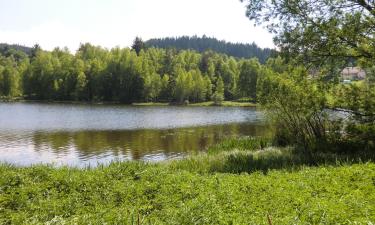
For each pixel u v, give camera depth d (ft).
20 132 116.57
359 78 55.77
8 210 27.35
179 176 35.19
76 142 98.22
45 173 36.24
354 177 30.99
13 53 575.79
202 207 24.38
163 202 27.89
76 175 35.68
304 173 34.40
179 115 190.49
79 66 324.60
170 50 421.18
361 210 22.16
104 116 177.27
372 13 46.11
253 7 53.31
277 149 55.77
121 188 31.42
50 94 321.32
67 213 26.63
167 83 324.19
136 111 214.90
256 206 24.97
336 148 50.37
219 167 44.86
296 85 54.85
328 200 25.03
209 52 456.04
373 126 49.98
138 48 445.37
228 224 21.52
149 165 40.88
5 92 345.10
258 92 63.72
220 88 328.29
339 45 49.96
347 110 51.98
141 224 22.34
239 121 159.02
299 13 51.13
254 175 35.63
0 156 78.74
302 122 56.85
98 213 25.43
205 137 108.47
